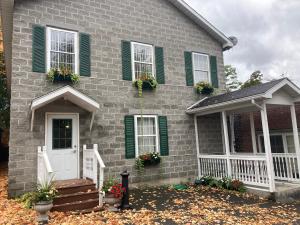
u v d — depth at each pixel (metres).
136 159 9.80
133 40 10.57
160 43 11.27
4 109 17.14
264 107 8.47
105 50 9.82
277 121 11.09
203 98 11.98
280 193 8.10
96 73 9.48
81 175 8.56
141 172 9.84
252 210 6.86
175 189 9.60
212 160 10.48
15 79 7.99
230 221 5.86
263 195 8.33
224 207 7.13
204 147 11.61
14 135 7.75
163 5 11.66
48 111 8.29
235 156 9.44
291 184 8.98
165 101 10.94
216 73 12.62
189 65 11.88
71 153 8.54
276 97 8.82
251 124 10.87
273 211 6.83
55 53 8.88
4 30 9.13
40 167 7.36
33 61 8.33
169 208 6.96
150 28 11.10
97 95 9.38
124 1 10.59
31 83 8.22
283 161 9.56
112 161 9.32
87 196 6.95
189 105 11.55
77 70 9.13
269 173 8.20
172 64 11.45
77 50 9.24
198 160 11.16
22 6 8.43
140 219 5.88
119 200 6.63
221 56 13.05
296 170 9.45
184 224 5.62
